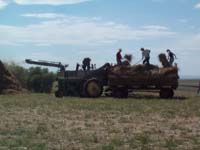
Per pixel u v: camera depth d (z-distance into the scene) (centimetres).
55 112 2492
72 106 2827
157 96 3831
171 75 3606
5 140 1619
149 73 3634
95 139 1647
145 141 1627
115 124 2048
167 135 1762
